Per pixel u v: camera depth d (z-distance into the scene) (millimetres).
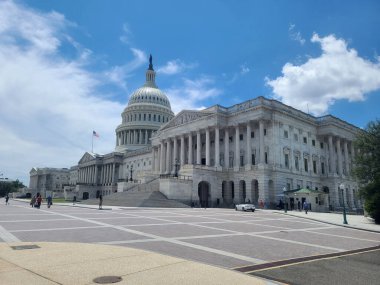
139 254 13516
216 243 18797
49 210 47625
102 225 26609
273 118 78938
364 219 43844
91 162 173750
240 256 15266
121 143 169375
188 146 96750
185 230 24625
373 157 44250
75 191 156125
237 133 83500
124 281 9445
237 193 79938
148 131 163625
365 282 11438
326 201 73500
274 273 12289
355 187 97625
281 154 78875
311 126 91812
